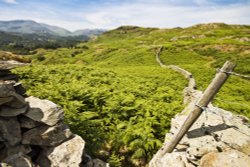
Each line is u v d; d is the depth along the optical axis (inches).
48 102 259.6
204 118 281.6
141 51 2770.7
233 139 234.8
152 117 395.5
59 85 545.0
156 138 362.9
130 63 2362.2
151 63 2210.9
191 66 1638.8
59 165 224.2
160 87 768.3
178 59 2340.1
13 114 231.6
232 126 260.8
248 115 591.5
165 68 1549.0
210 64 2161.7
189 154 236.2
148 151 328.5
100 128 365.1
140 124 377.7
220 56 2393.0
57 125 242.5
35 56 6063.0
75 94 466.9
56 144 238.5
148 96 611.2
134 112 432.1
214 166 208.4
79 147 240.4
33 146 245.1
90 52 4229.8
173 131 300.7
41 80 634.8
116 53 3368.6
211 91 230.8
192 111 241.1
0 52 260.7
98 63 2775.6
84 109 413.4
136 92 613.0
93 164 261.9
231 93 963.3
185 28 7436.0
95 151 307.6
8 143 225.1
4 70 256.8
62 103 389.4
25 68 805.2
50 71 813.9
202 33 5118.1
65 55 5319.9
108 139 349.4
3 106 232.2
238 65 1978.3
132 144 327.0
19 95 246.5
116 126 384.8
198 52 2642.7
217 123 266.7
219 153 218.1
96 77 780.0
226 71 221.8
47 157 231.1
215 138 245.1
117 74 1010.1
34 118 239.1
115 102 448.8
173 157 245.4
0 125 223.9
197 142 244.5
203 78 1233.4
